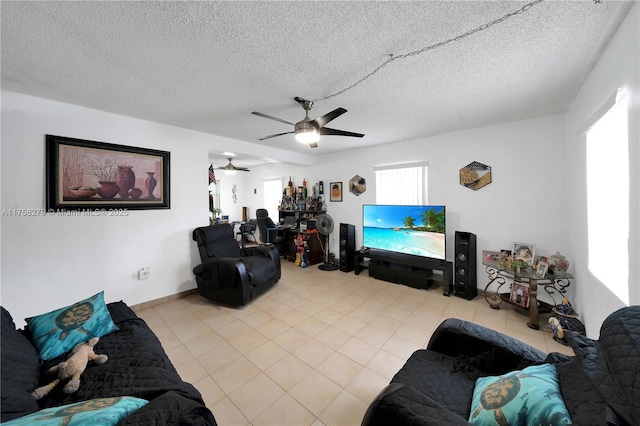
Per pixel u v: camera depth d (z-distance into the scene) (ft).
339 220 16.28
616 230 5.36
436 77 6.43
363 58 5.55
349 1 3.94
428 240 11.76
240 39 4.87
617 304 5.18
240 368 6.32
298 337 7.72
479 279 11.03
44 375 4.23
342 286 12.26
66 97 7.55
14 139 7.24
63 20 4.27
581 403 2.54
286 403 5.24
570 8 4.16
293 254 17.26
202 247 10.75
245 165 22.22
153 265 10.05
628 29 4.29
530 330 8.02
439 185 11.97
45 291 7.80
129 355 4.73
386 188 13.99
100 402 3.10
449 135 11.61
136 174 9.48
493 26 4.57
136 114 9.01
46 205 7.74
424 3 4.00
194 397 3.80
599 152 6.31
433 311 9.45
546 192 9.45
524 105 8.34
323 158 17.06
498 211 10.47
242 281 9.50
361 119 9.63
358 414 4.97
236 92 7.20
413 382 3.98
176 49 5.17
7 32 4.56
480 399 3.35
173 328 8.27
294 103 8.02
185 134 10.84
